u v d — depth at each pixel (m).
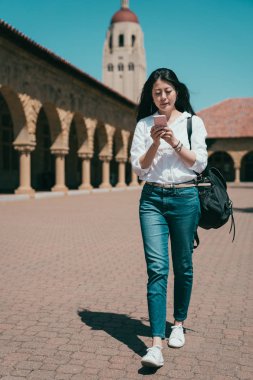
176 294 3.84
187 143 3.62
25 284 5.92
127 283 6.00
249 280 6.18
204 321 4.43
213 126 54.25
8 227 11.88
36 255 8.03
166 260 3.54
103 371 3.28
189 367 3.35
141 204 3.70
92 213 16.03
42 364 3.40
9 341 3.87
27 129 22.41
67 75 26.55
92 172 46.78
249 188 40.56
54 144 26.70
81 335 4.03
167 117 3.76
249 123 53.38
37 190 30.78
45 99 24.17
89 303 5.06
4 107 29.44
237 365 3.38
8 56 20.30
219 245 9.32
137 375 3.21
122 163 38.44
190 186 3.61
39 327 4.24
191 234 3.65
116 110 36.28
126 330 4.18
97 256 7.98
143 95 3.80
